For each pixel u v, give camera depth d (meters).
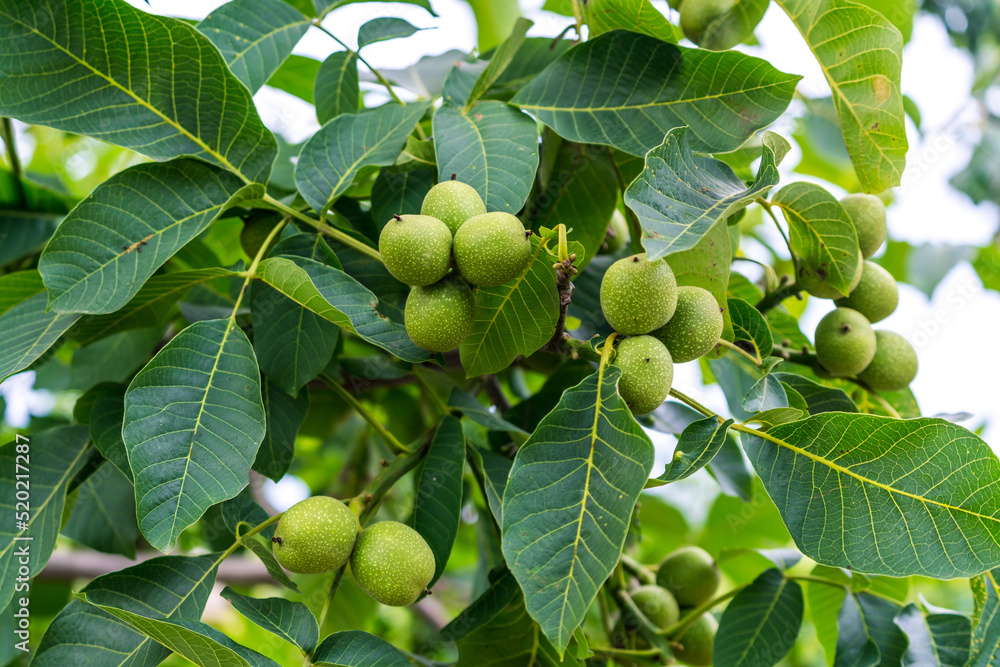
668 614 0.95
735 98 0.78
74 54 0.75
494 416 0.84
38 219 0.95
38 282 0.85
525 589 0.66
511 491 0.68
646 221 0.67
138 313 0.84
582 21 0.87
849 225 0.80
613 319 0.73
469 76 0.86
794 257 0.86
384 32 0.87
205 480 0.71
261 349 0.80
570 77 0.81
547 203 0.87
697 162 0.73
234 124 0.78
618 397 0.70
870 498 0.73
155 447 0.71
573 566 0.67
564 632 0.65
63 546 1.29
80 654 0.72
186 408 0.73
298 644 0.72
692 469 0.71
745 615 0.90
